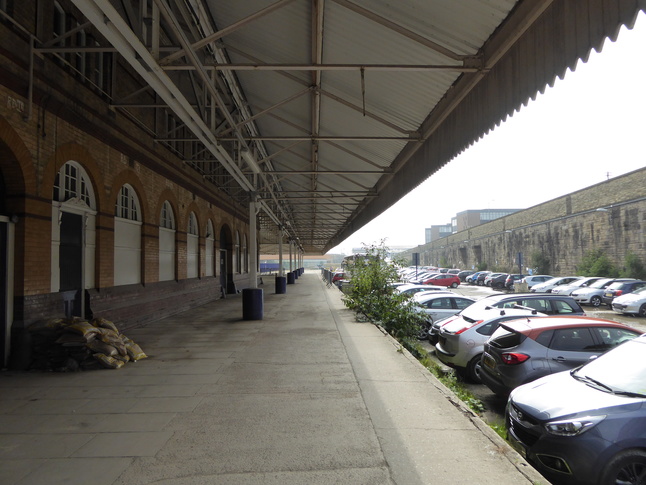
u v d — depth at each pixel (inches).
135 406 217.0
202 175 728.3
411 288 728.3
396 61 309.4
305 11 274.4
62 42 341.7
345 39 299.9
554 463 163.8
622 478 152.4
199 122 317.4
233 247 991.0
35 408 214.5
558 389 188.9
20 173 290.5
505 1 215.5
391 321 462.9
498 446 167.5
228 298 855.1
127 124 442.6
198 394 236.2
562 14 193.8
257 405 217.3
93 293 386.9
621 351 202.2
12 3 279.7
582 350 253.1
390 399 226.1
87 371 285.4
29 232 296.7
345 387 248.2
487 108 275.7
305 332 445.1
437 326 415.8
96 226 396.5
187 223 655.8
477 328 332.8
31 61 290.5
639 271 1102.4
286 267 4574.3
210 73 364.8
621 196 1218.6
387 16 256.5
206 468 150.6
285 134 571.5
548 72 205.3
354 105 374.6
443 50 257.1
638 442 151.9
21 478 144.1
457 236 2583.7
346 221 1400.1
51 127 322.7
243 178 497.7
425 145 421.1
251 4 285.3
